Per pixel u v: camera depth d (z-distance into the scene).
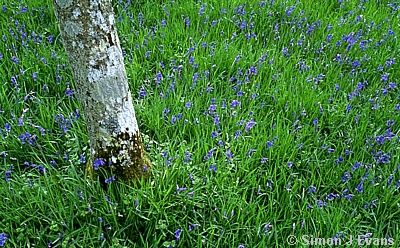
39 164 3.48
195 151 3.54
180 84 4.23
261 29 5.00
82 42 2.76
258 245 3.05
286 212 3.28
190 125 3.80
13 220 3.11
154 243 3.04
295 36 4.94
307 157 3.63
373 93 4.30
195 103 3.91
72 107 3.97
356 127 3.90
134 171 3.27
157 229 3.14
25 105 3.93
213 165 3.34
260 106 3.97
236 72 4.37
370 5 5.56
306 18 5.09
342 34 4.99
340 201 3.38
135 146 3.23
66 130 3.58
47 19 4.90
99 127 3.06
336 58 4.63
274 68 4.42
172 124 3.78
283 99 4.04
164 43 4.62
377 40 4.99
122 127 3.10
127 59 4.45
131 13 5.05
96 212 3.11
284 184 3.42
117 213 3.13
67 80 4.17
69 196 3.16
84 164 3.46
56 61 4.29
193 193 3.21
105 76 2.88
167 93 4.04
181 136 3.70
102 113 3.00
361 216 3.33
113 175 3.20
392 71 4.61
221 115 3.86
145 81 4.20
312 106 4.03
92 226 3.07
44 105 3.84
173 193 3.24
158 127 3.77
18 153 3.58
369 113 4.08
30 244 3.04
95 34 2.76
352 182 3.52
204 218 3.18
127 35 4.68
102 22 2.75
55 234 3.10
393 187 3.37
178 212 3.18
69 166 3.38
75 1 2.64
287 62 4.52
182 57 4.42
